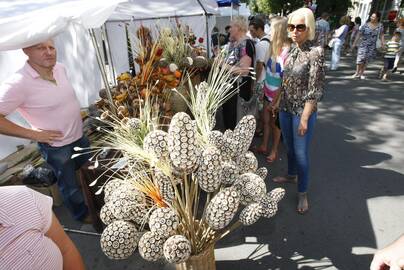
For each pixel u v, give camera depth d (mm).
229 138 1325
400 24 6672
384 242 2293
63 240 1135
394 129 4336
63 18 1778
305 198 2629
